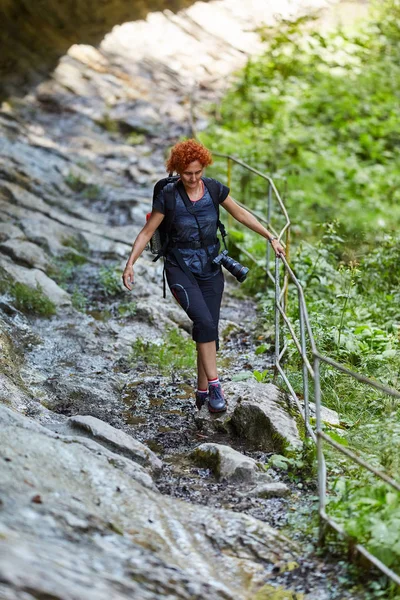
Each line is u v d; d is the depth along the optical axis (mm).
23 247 11750
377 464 6348
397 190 17219
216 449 6820
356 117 20281
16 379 8227
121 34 22625
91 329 10023
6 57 20078
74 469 5727
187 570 5000
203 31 23625
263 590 5059
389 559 5039
